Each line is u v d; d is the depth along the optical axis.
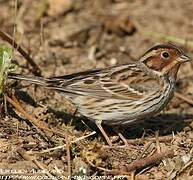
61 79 13.05
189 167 12.00
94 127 13.63
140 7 21.31
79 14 20.09
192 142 13.17
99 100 13.00
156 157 12.08
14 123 12.88
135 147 12.88
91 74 13.30
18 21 18.70
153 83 13.20
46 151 12.00
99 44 18.84
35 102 13.86
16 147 12.14
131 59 18.20
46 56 16.84
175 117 14.83
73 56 17.61
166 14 20.88
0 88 12.76
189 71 17.83
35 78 12.96
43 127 12.66
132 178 11.64
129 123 13.22
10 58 12.82
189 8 21.27
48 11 19.66
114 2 21.45
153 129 13.94
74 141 12.19
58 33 18.56
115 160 12.31
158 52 13.41
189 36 19.62
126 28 19.48
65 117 13.75
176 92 16.27
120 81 13.14
